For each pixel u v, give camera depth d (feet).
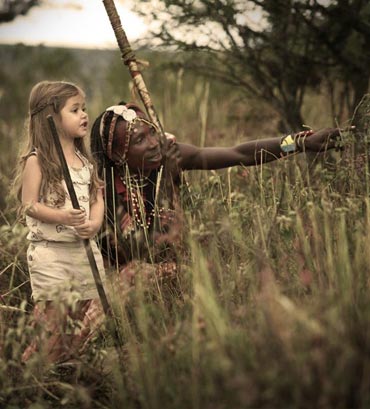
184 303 12.27
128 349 11.56
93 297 13.29
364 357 8.96
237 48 18.52
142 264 13.19
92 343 11.82
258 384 8.79
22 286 14.85
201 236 12.15
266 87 19.20
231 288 11.19
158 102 26.22
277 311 9.49
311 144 14.21
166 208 13.74
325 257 11.49
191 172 16.88
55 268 13.01
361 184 13.19
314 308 9.38
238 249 12.60
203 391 9.52
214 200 13.55
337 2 17.04
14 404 11.18
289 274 11.48
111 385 11.43
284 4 17.35
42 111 13.10
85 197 13.26
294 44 18.15
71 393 10.91
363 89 17.69
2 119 32.71
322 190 13.10
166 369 10.21
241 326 10.30
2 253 14.87
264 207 13.08
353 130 15.08
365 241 11.55
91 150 14.40
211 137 21.66
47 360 11.60
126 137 13.94
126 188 14.32
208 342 9.68
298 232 11.80
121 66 32.60
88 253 12.57
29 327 11.03
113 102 30.63
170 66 20.57
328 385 8.54
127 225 14.17
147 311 11.73
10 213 16.80
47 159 12.98
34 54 35.70
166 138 14.34
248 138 20.93
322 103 20.94
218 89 25.27
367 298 10.48
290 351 8.81
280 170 15.65
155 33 18.44
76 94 13.25
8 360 11.32
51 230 13.01
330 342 8.88
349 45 17.76
